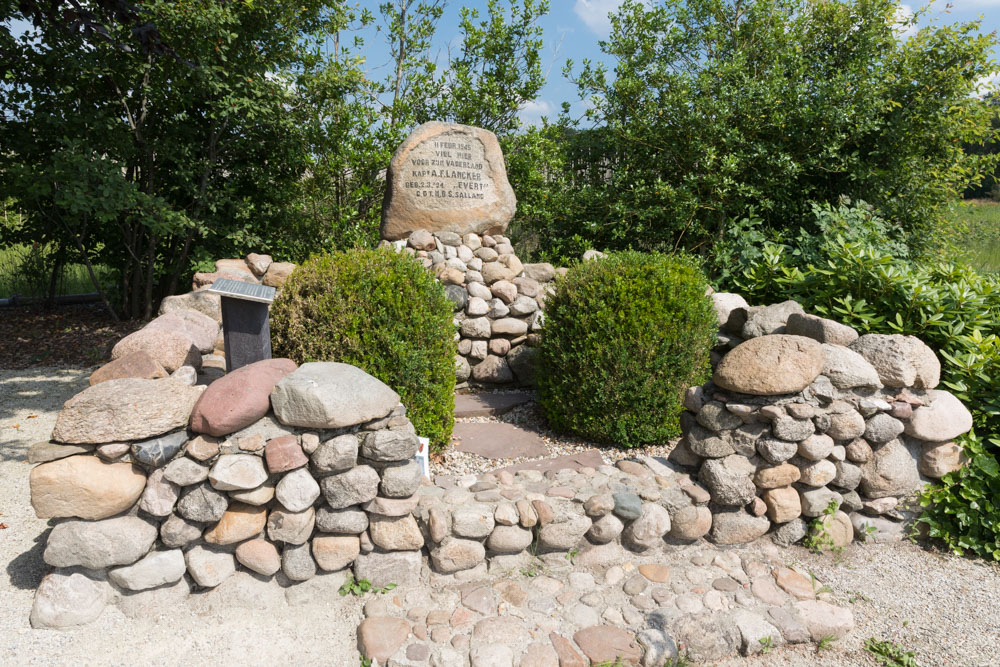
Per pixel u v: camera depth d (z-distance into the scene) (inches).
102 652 92.0
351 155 329.7
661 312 152.3
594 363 153.3
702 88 291.3
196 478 98.6
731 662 100.8
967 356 147.1
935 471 137.2
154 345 129.4
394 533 108.7
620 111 327.9
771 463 124.8
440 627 99.9
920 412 134.4
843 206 251.4
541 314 214.2
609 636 100.3
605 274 158.4
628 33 334.0
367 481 105.1
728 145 288.7
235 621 100.8
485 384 210.4
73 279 398.0
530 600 107.6
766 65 310.8
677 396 157.5
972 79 282.8
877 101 272.8
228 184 314.8
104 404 94.3
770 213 302.8
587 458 148.9
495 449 157.8
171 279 330.3
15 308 347.9
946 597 117.5
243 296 119.1
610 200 324.2
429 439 147.9
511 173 343.9
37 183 237.5
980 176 310.5
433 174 241.6
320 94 317.4
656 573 116.1
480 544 112.0
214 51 263.1
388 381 139.6
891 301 165.8
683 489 125.0
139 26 230.1
